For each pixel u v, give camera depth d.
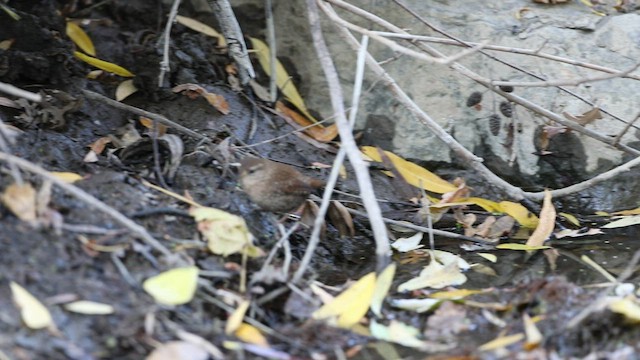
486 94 6.79
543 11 6.96
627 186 6.65
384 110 7.02
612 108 6.63
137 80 6.70
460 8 6.96
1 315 4.02
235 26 6.75
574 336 4.40
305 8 7.22
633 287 5.08
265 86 7.31
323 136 6.98
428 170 6.95
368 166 6.69
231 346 4.28
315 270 5.48
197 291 4.60
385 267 5.04
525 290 5.03
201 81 6.96
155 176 5.70
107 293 4.34
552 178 6.79
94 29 7.25
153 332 4.21
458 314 4.81
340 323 4.62
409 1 6.99
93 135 6.17
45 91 6.32
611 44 6.78
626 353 4.21
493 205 6.33
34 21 6.43
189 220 5.13
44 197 4.66
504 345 4.37
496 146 6.82
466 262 5.70
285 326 4.64
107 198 5.07
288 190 5.39
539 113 5.97
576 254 5.83
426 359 4.32
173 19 6.84
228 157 5.99
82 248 4.55
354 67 7.08
